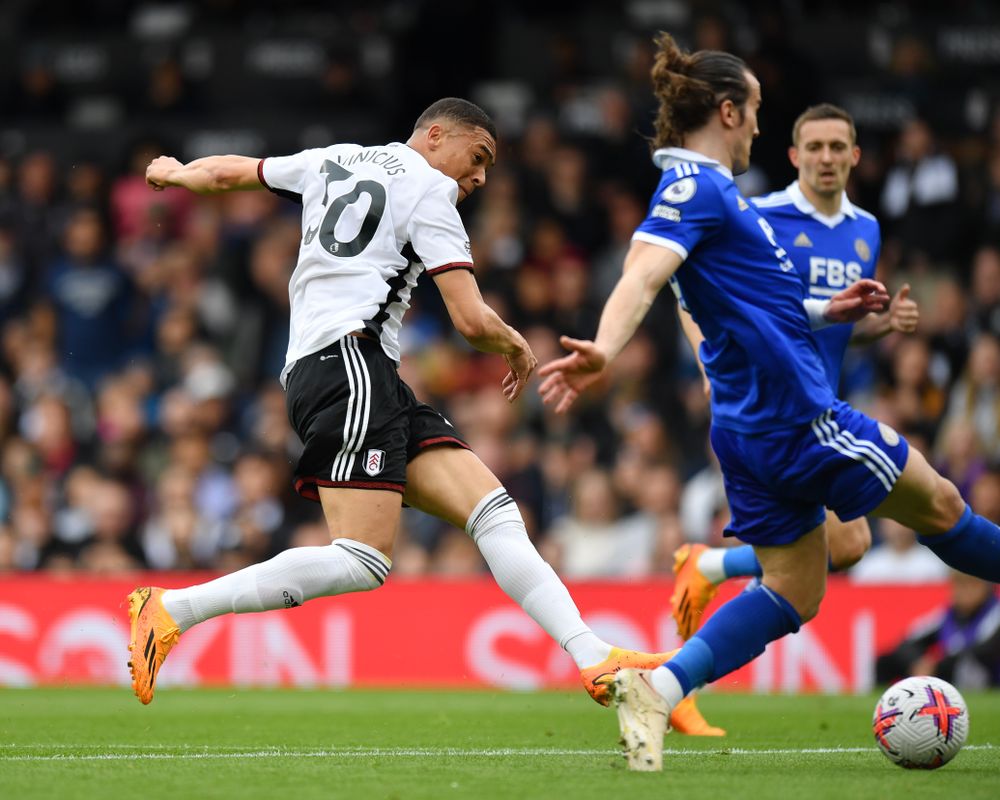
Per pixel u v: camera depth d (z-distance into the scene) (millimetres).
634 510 37250
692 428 39906
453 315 16969
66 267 47250
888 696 15992
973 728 21766
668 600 31797
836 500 16016
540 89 53875
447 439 17469
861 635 31688
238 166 17828
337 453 16750
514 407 41344
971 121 47000
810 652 31750
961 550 16734
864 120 47688
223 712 25406
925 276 41812
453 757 17359
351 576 16719
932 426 38125
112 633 32844
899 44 49781
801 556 16359
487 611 32281
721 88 16203
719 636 15805
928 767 15758
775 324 15875
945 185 42344
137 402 42031
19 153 53188
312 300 17172
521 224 46375
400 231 17141
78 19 57906
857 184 45656
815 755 17875
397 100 53094
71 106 55594
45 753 17875
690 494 38031
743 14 50969
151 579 33531
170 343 45094
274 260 46750
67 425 42688
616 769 15594
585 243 46406
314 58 54469
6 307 48469
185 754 17750
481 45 53750
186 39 55219
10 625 32969
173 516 38469
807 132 21500
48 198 50562
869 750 18688
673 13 54875
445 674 32219
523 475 38594
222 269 47125
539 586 16984
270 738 20484
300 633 32656
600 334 15055
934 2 51531
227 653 32688
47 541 38438
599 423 41156
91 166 49344
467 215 48344
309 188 17562
